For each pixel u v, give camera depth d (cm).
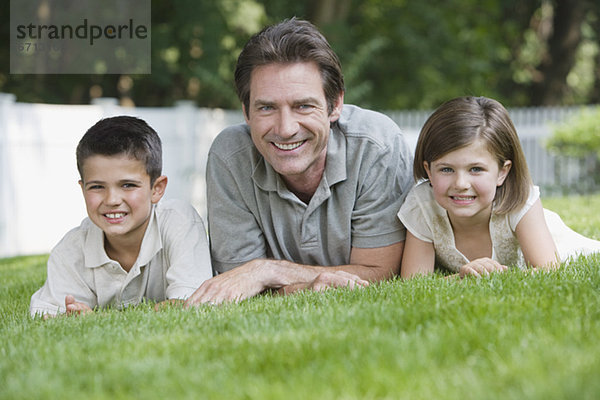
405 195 455
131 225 409
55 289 419
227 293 404
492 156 407
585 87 2884
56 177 1184
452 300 309
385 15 2320
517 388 195
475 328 254
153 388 215
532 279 345
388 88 2308
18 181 1126
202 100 2120
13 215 1116
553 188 1443
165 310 357
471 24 2447
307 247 453
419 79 2275
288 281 428
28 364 253
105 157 397
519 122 1656
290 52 381
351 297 346
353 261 459
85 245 426
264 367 231
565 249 473
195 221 442
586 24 2688
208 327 294
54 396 211
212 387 212
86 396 211
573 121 1389
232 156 445
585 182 1417
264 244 469
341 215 443
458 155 404
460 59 2330
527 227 428
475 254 455
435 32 2291
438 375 210
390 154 439
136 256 435
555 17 2508
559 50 2517
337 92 402
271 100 383
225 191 452
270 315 310
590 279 343
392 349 234
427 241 449
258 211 451
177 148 1382
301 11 2084
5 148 1103
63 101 2002
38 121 1154
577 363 209
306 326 282
